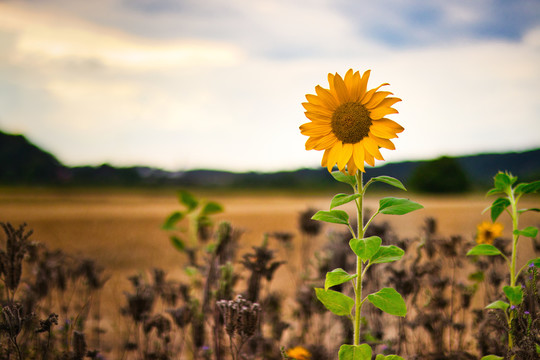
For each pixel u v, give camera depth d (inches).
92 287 150.8
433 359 121.7
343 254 145.2
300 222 175.6
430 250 140.1
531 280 93.2
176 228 176.2
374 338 127.3
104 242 389.4
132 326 169.6
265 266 120.9
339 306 88.1
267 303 140.1
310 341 147.8
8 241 95.3
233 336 96.9
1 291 122.0
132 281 138.0
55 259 146.9
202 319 124.4
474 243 144.3
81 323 131.5
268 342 130.0
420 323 130.3
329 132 84.7
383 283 137.3
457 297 158.4
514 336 92.4
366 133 83.0
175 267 292.5
